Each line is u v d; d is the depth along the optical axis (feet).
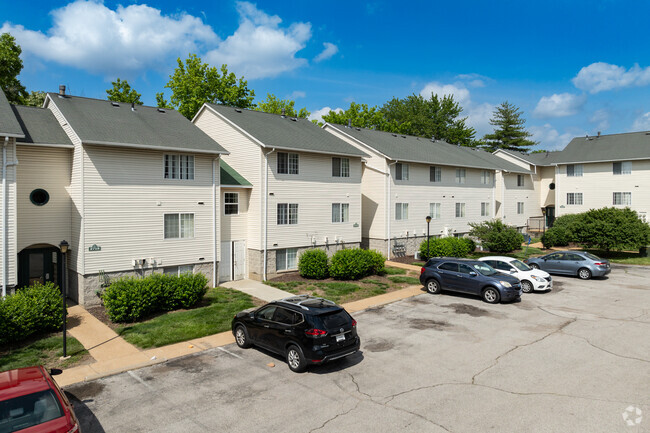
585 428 26.18
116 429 26.76
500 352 40.01
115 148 57.77
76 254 57.52
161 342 43.09
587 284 73.82
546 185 158.10
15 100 105.40
